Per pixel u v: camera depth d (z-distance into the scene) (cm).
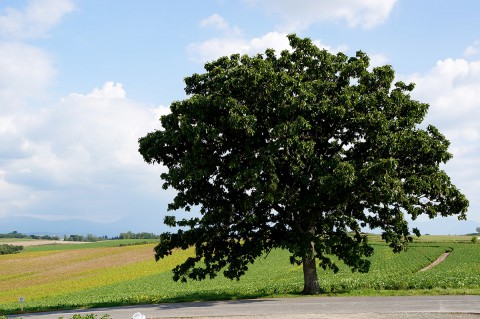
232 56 3012
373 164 2480
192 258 3003
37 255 10844
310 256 2583
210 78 2934
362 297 2544
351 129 2750
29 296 5103
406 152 2812
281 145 2478
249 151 2547
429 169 2820
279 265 7250
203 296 2973
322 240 2697
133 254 10131
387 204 2738
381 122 2567
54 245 17138
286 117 2561
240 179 2484
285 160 2611
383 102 2739
